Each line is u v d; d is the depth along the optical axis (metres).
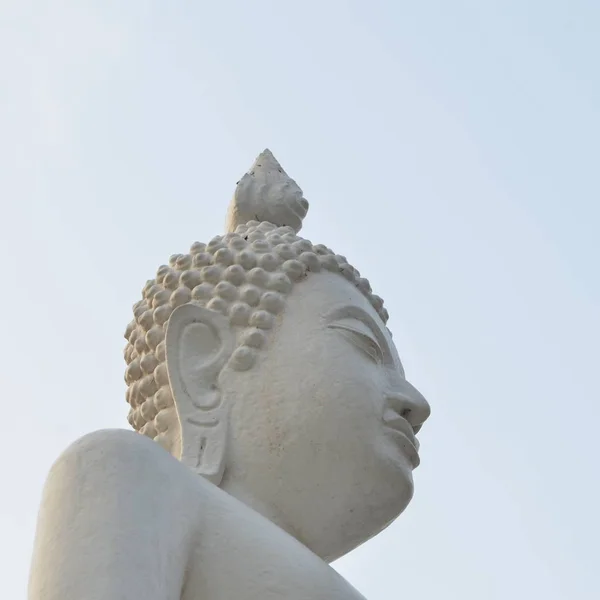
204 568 6.87
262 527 7.12
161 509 6.74
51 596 6.26
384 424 8.11
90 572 6.31
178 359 8.16
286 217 9.50
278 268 8.52
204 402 7.99
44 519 6.61
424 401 8.33
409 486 8.09
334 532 7.91
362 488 7.92
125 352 8.76
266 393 7.96
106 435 6.91
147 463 6.86
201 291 8.42
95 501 6.59
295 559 7.03
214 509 7.06
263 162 9.80
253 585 6.88
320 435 7.86
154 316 8.52
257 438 7.85
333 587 7.03
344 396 7.97
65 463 6.78
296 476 7.82
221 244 8.71
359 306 8.46
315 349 8.13
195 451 7.82
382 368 8.39
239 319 8.24
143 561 6.45
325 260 8.66
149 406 8.34
